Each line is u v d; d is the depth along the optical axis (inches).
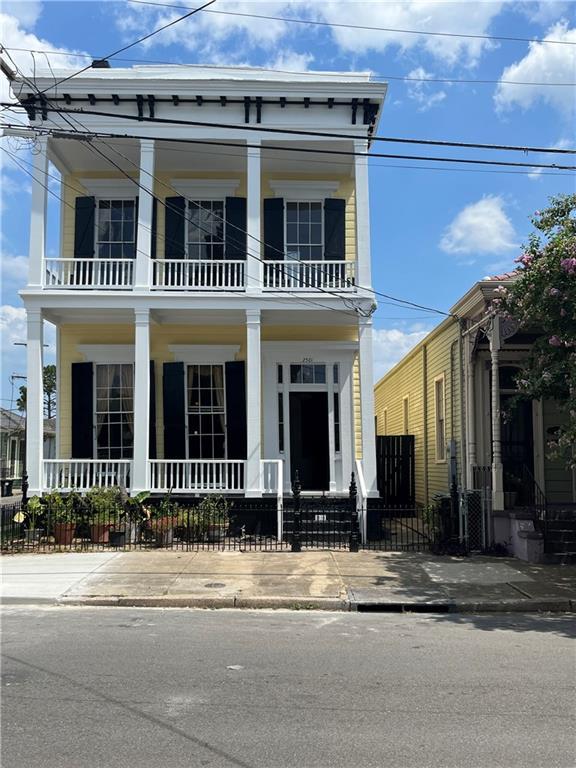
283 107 581.3
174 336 641.0
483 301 515.5
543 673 235.9
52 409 1807.3
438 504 511.2
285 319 608.1
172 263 630.5
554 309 393.7
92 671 233.8
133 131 576.7
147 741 172.7
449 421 647.8
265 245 626.8
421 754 165.9
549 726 185.0
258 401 562.3
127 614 337.7
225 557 470.6
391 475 767.7
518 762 161.6
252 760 161.8
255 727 182.5
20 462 1697.8
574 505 526.9
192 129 577.9
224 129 578.2
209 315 593.6
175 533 533.6
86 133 470.9
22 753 165.2
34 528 528.4
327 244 634.2
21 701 202.4
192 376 637.3
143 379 562.9
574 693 213.8
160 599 361.4
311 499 561.3
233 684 220.1
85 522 531.2
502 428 572.4
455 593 375.6
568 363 388.8
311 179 650.8
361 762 160.9
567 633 303.1
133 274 638.5
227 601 360.5
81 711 193.9
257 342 565.9
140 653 258.5
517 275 489.1
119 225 652.1
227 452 616.1
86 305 566.3
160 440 630.5
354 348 631.8
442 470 677.9
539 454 564.7
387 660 251.9
